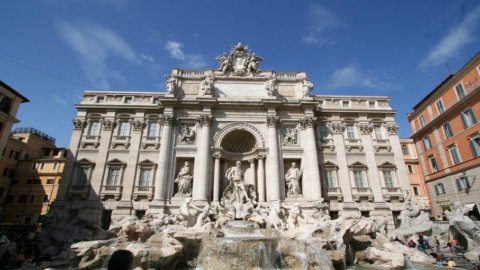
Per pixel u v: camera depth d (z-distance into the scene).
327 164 36.84
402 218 33.59
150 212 31.52
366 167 37.06
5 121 31.30
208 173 34.25
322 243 21.38
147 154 35.88
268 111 37.66
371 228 26.69
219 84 39.62
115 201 33.28
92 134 37.12
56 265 20.47
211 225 25.70
